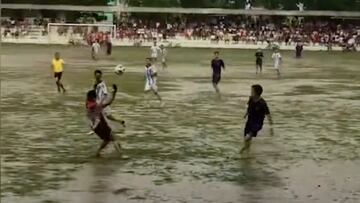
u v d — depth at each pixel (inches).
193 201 492.4
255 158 660.1
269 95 1263.5
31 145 704.4
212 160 646.5
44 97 1151.6
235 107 1061.1
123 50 2970.0
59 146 701.9
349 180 569.0
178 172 590.9
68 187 528.1
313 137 792.9
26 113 946.1
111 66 1971.0
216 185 544.4
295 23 4229.8
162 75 1692.9
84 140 739.4
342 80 1635.1
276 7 4426.7
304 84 1510.8
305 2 4362.7
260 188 536.1
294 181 562.6
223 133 807.1
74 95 1187.3
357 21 4244.6
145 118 921.5
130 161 634.8
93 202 484.4
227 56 2691.9
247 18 4264.3
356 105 1117.7
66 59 2282.2
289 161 647.8
